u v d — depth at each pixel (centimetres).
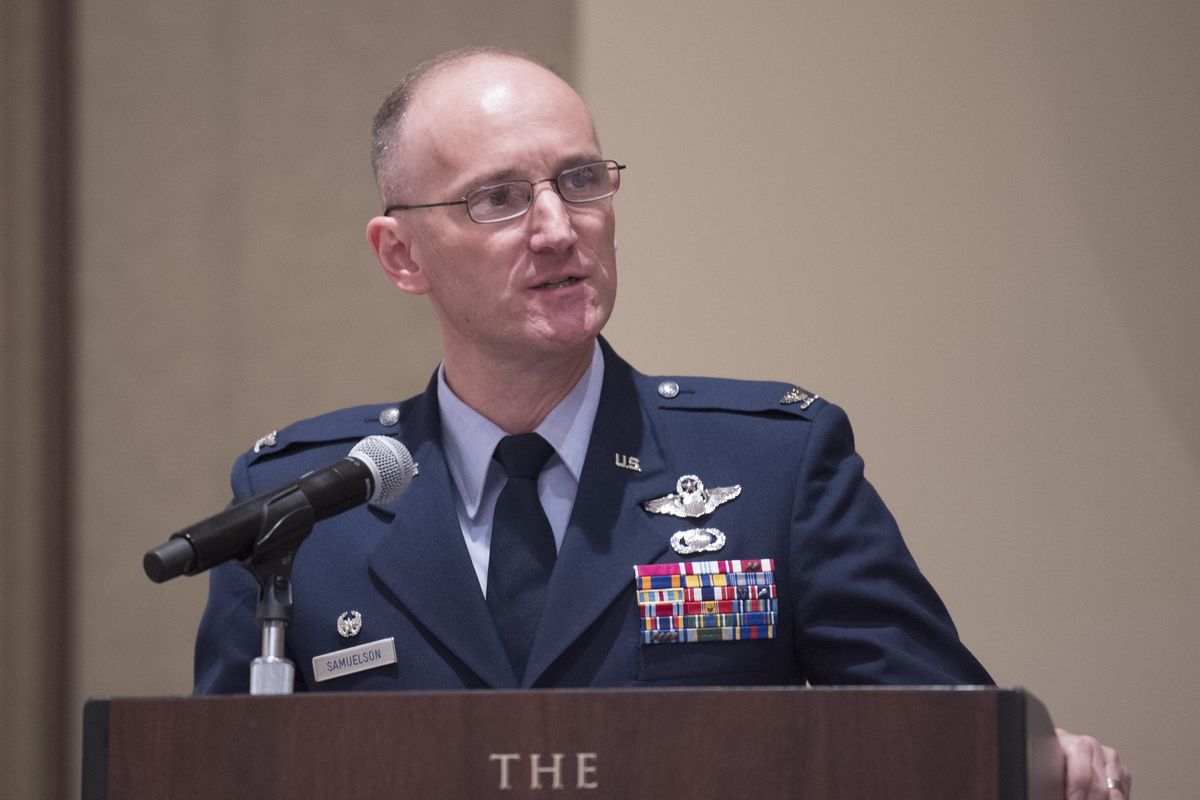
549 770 508
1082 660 1303
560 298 752
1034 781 505
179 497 1404
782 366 1345
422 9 1416
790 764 501
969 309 1334
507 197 756
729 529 759
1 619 1380
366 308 1409
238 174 1423
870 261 1345
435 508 775
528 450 782
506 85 775
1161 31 1339
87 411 1411
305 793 517
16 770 1369
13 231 1405
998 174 1341
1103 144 1337
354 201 1416
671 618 733
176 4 1434
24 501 1391
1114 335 1323
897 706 500
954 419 1327
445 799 510
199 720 526
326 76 1425
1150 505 1308
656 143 1370
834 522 763
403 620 751
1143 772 1291
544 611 734
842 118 1359
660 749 505
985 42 1351
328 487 598
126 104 1428
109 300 1418
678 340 1354
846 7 1366
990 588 1316
